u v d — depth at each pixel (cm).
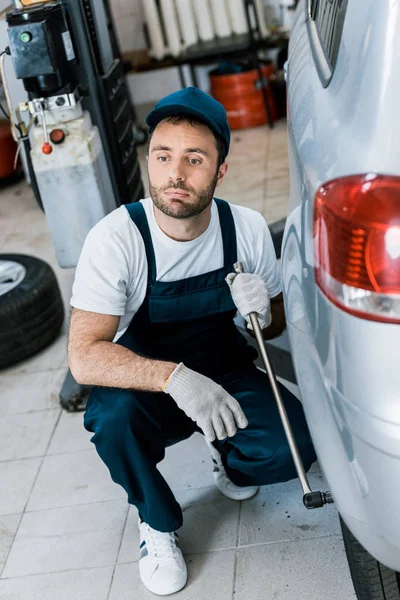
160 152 189
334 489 146
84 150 288
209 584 211
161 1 593
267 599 203
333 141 145
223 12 586
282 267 176
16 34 270
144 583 213
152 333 213
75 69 294
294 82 200
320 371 145
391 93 133
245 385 216
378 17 139
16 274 346
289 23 600
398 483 131
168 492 210
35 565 231
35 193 306
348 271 132
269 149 539
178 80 618
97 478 262
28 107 286
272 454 203
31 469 274
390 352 129
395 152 130
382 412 130
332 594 201
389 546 139
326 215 135
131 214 202
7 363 333
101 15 329
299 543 218
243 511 234
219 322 214
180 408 200
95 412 204
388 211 127
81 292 201
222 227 206
